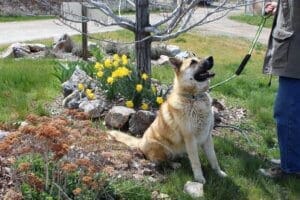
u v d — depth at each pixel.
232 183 3.81
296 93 3.79
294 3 3.64
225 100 5.91
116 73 4.84
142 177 3.74
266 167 4.19
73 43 9.88
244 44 13.40
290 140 3.89
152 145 4.02
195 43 12.94
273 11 4.47
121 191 3.38
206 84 3.81
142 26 4.93
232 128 4.93
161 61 8.62
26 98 5.52
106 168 3.34
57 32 14.73
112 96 4.96
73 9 5.73
